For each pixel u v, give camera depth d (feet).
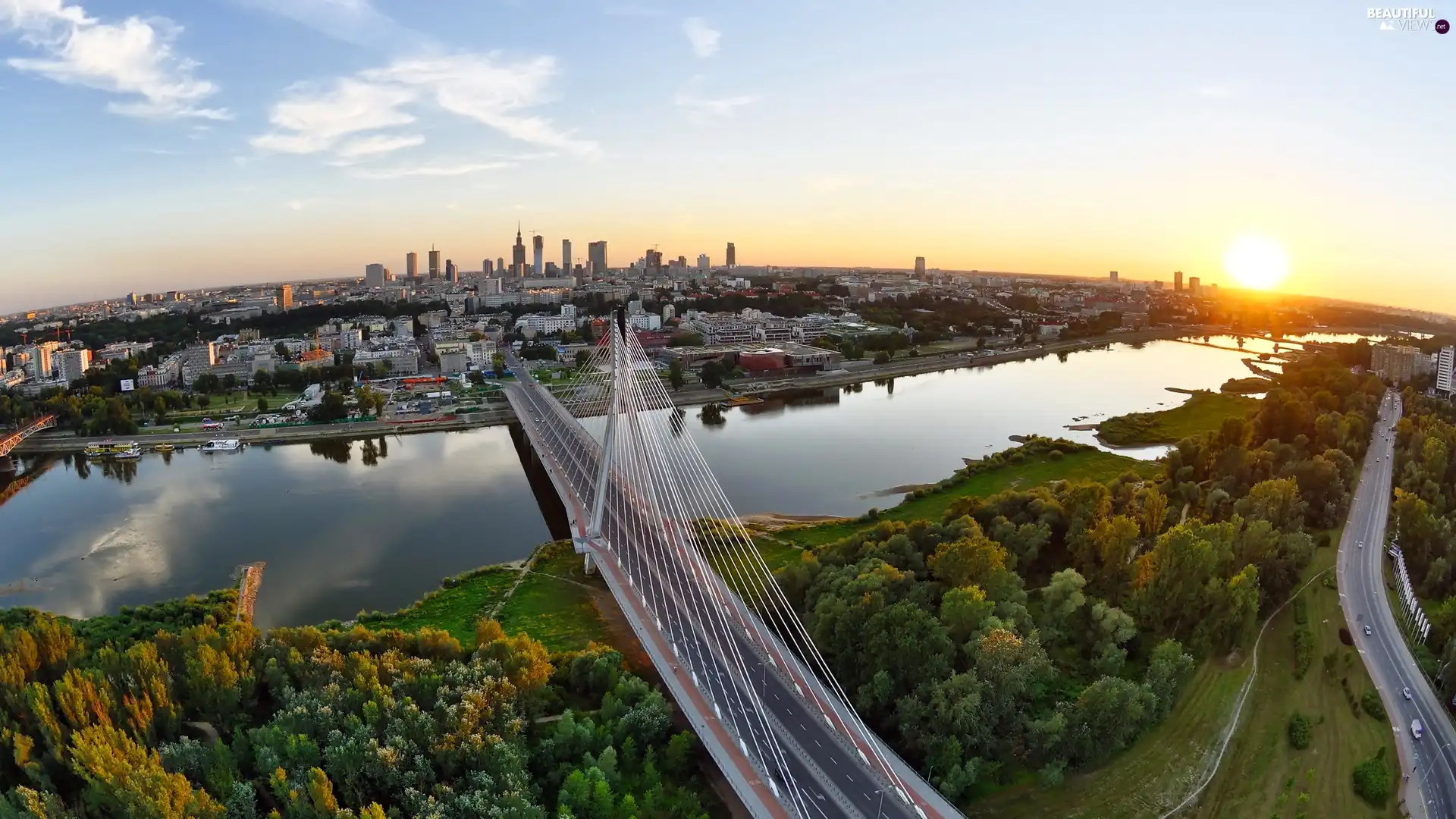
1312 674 512.22
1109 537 604.08
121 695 458.09
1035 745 432.66
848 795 390.21
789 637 553.23
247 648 501.97
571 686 510.99
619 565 645.51
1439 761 437.58
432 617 650.43
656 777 417.28
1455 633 524.11
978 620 508.53
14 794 380.99
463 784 408.87
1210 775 427.33
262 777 417.28
